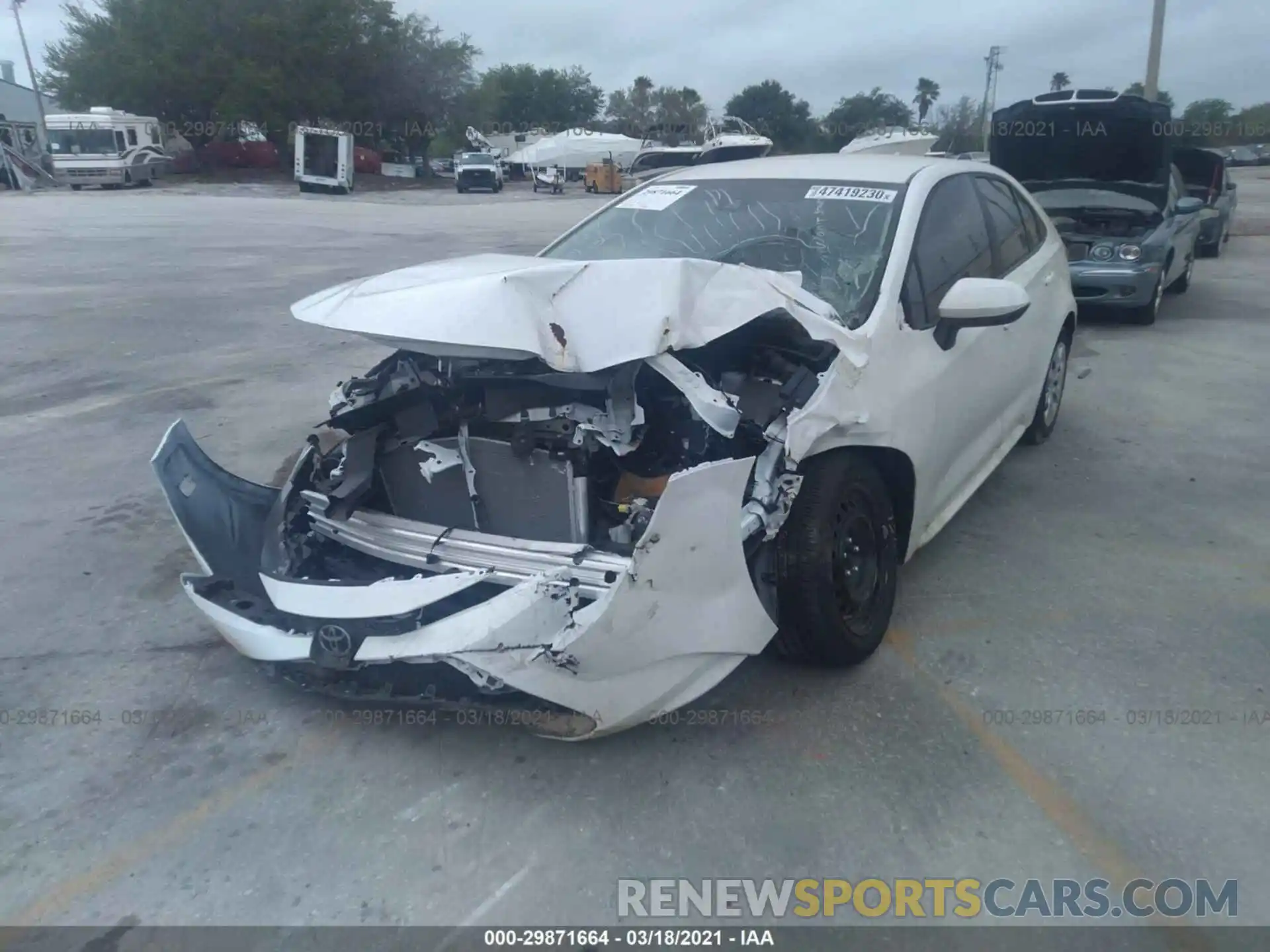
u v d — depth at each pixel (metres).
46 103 56.97
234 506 3.85
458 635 2.82
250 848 2.80
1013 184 5.45
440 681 3.07
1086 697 3.46
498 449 3.26
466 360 3.33
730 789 3.01
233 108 46.81
